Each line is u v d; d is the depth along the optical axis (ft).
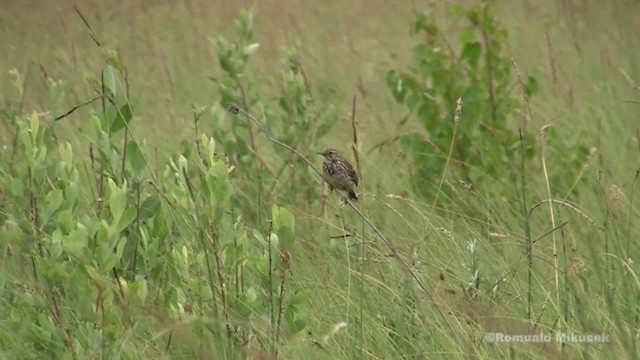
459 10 53.72
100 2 88.99
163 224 35.29
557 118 56.90
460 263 38.50
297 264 39.24
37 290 32.89
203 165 33.09
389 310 35.40
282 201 47.32
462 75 53.98
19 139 36.09
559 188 48.29
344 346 33.04
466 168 50.37
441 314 32.27
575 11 80.69
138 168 35.70
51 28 83.20
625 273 36.04
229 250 32.55
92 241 31.19
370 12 88.84
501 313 33.35
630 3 81.92
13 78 62.03
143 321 32.45
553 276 37.42
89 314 30.86
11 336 31.35
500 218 44.62
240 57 50.90
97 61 73.05
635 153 51.52
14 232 33.99
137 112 59.82
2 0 88.12
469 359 31.27
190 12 85.87
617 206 42.91
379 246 39.22
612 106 58.54
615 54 71.56
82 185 44.19
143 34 81.97
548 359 31.19
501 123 52.26
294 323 32.27
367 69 71.97
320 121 50.65
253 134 51.19
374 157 53.06
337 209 45.60
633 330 32.01
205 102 65.00
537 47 73.46
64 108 58.29
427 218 40.88
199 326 31.60
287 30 81.66
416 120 60.13
